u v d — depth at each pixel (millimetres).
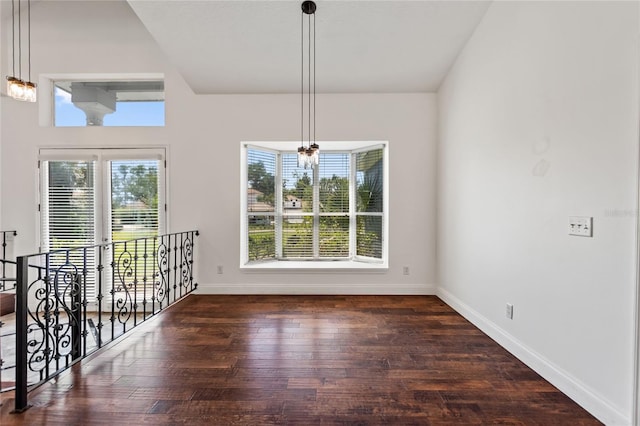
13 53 4121
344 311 3682
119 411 1886
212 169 4371
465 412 1880
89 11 4289
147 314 4312
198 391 2086
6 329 4070
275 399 2002
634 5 1607
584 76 1903
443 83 4070
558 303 2115
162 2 3006
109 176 4367
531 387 2131
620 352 1682
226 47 3561
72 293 2436
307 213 4992
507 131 2680
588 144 1877
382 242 4609
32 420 1809
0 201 4348
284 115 4355
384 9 3078
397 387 2133
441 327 3184
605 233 1770
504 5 2721
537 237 2309
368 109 4344
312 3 3008
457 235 3650
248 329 3146
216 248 4395
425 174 4332
